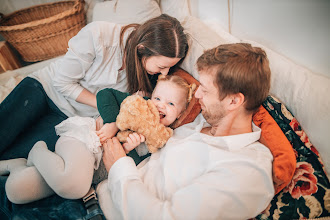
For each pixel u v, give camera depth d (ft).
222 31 3.85
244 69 1.98
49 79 3.63
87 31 3.11
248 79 1.99
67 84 3.36
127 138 2.62
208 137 2.51
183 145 2.56
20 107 3.31
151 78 3.67
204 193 1.89
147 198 2.10
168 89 2.86
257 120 2.53
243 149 2.31
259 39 3.37
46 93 3.60
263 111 2.56
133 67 3.23
